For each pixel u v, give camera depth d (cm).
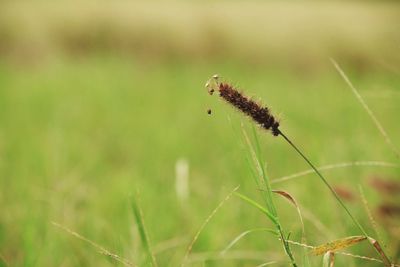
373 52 2344
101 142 962
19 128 1034
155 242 472
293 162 761
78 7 3650
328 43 2914
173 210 556
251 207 545
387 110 988
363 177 593
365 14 3247
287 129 920
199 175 732
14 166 742
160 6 3812
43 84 1645
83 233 499
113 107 1277
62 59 2534
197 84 1725
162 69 2330
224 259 448
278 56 3134
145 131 1029
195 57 3394
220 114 1143
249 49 3278
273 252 468
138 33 3534
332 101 1220
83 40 3453
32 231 463
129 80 1786
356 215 479
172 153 857
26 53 3097
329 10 3534
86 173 739
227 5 3750
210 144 922
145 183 644
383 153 682
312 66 2941
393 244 428
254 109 278
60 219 521
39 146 847
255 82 1869
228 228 515
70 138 948
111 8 3681
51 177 689
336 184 555
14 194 613
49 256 459
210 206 562
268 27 3456
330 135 852
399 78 694
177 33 3512
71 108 1225
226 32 3472
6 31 3294
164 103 1353
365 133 818
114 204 585
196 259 430
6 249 492
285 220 540
